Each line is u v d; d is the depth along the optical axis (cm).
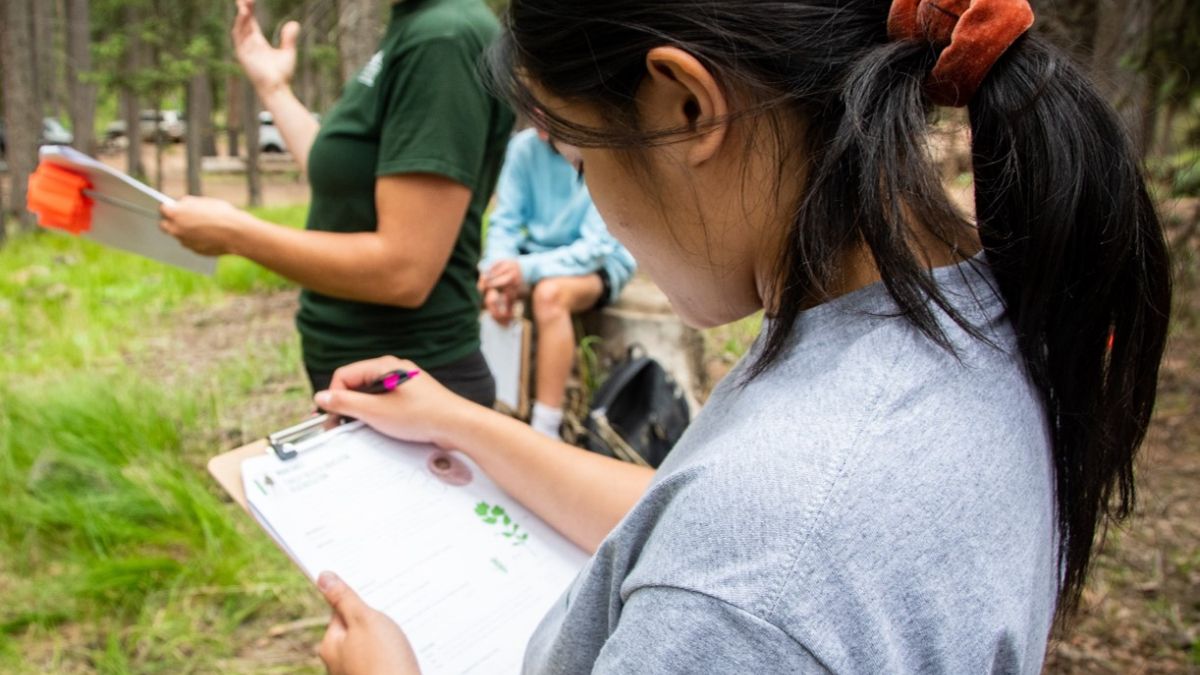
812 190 55
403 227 155
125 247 174
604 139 62
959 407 54
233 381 427
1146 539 267
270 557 271
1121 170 56
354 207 164
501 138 174
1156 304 60
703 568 51
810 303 60
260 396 410
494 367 285
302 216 1070
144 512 284
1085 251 57
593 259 299
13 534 279
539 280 292
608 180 66
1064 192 55
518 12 65
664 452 260
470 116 152
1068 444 62
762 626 48
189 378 435
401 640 88
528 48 64
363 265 155
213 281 643
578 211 302
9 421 335
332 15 1438
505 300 279
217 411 384
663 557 53
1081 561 68
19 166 959
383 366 119
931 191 55
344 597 90
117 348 495
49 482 299
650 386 265
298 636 242
